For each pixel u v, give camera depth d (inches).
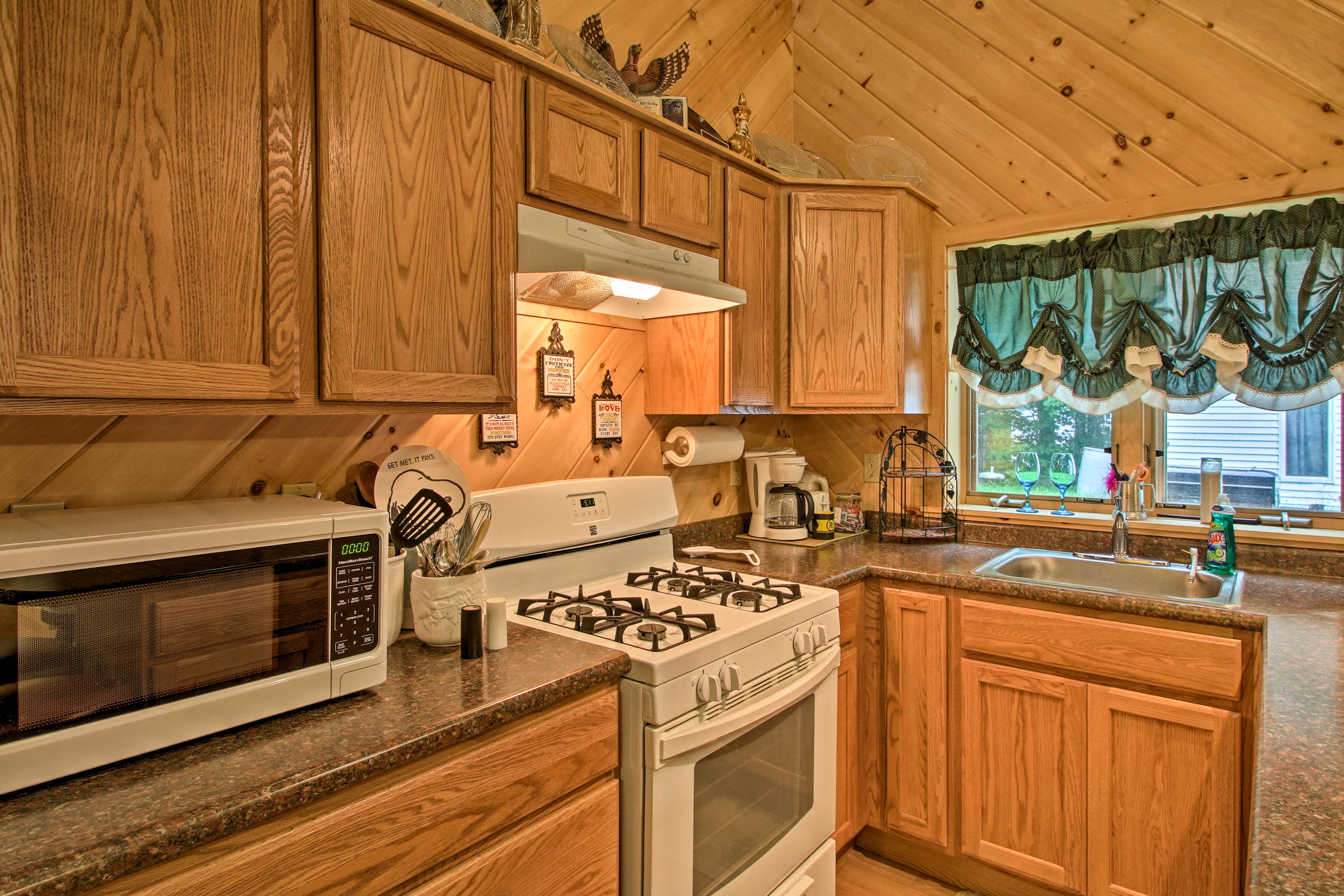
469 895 38.5
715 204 77.3
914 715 78.5
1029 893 73.9
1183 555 82.4
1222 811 61.0
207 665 34.7
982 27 95.3
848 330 89.0
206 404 39.4
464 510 58.1
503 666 46.3
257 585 36.6
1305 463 80.7
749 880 56.7
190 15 38.0
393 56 47.2
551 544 66.6
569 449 76.2
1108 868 66.6
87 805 29.3
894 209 89.8
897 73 102.4
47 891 24.7
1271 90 77.2
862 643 81.7
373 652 40.9
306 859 32.1
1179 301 82.1
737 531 101.3
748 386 82.3
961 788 75.9
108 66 35.2
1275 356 77.3
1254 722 59.3
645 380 86.0
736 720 53.2
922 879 80.1
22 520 38.0
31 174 32.9
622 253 61.8
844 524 102.7
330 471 56.6
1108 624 66.5
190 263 38.1
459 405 51.3
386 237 46.6
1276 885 24.4
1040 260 90.9
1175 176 82.8
